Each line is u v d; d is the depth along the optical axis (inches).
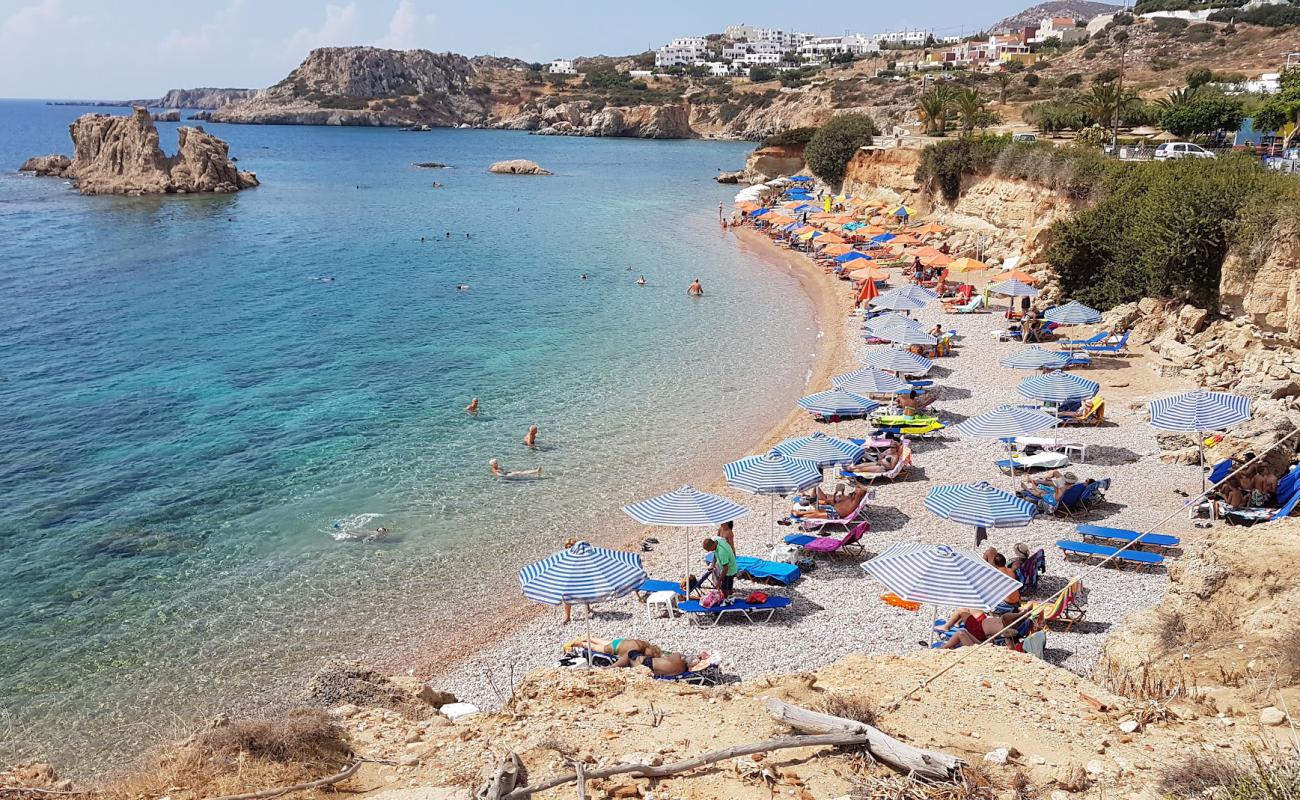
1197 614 514.3
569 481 1104.2
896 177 3265.3
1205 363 1289.4
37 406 1357.0
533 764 380.8
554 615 803.4
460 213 3895.2
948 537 898.7
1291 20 5940.0
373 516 1002.1
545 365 1603.1
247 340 1768.0
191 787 395.9
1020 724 405.4
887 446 1128.2
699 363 1608.0
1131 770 354.0
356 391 1451.8
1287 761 322.3
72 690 687.7
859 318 1900.8
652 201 4367.6
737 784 354.6
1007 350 1561.3
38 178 5083.7
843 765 364.2
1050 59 7194.9
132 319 1934.1
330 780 386.6
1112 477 1000.2
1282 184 1336.1
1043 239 2053.4
